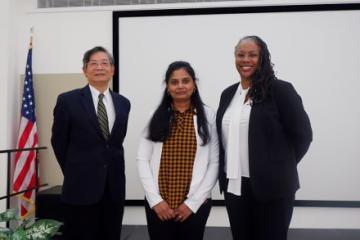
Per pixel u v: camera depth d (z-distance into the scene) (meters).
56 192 3.04
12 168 3.62
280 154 1.73
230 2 3.52
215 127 1.99
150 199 1.87
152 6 3.59
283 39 3.47
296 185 1.78
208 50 3.54
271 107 1.74
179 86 1.89
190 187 1.87
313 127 3.46
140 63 3.60
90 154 2.00
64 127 2.03
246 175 1.81
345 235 3.25
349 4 3.40
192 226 1.87
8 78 3.58
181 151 1.89
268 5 3.47
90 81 2.10
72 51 3.69
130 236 3.23
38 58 3.71
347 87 3.43
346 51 3.42
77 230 2.03
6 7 3.57
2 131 3.56
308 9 3.44
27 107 3.59
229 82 3.52
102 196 2.01
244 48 1.81
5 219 1.89
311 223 3.48
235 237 1.88
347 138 3.43
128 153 3.59
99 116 2.05
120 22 3.62
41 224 1.81
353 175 3.43
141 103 3.60
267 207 1.77
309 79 3.45
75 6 3.74
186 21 3.56
